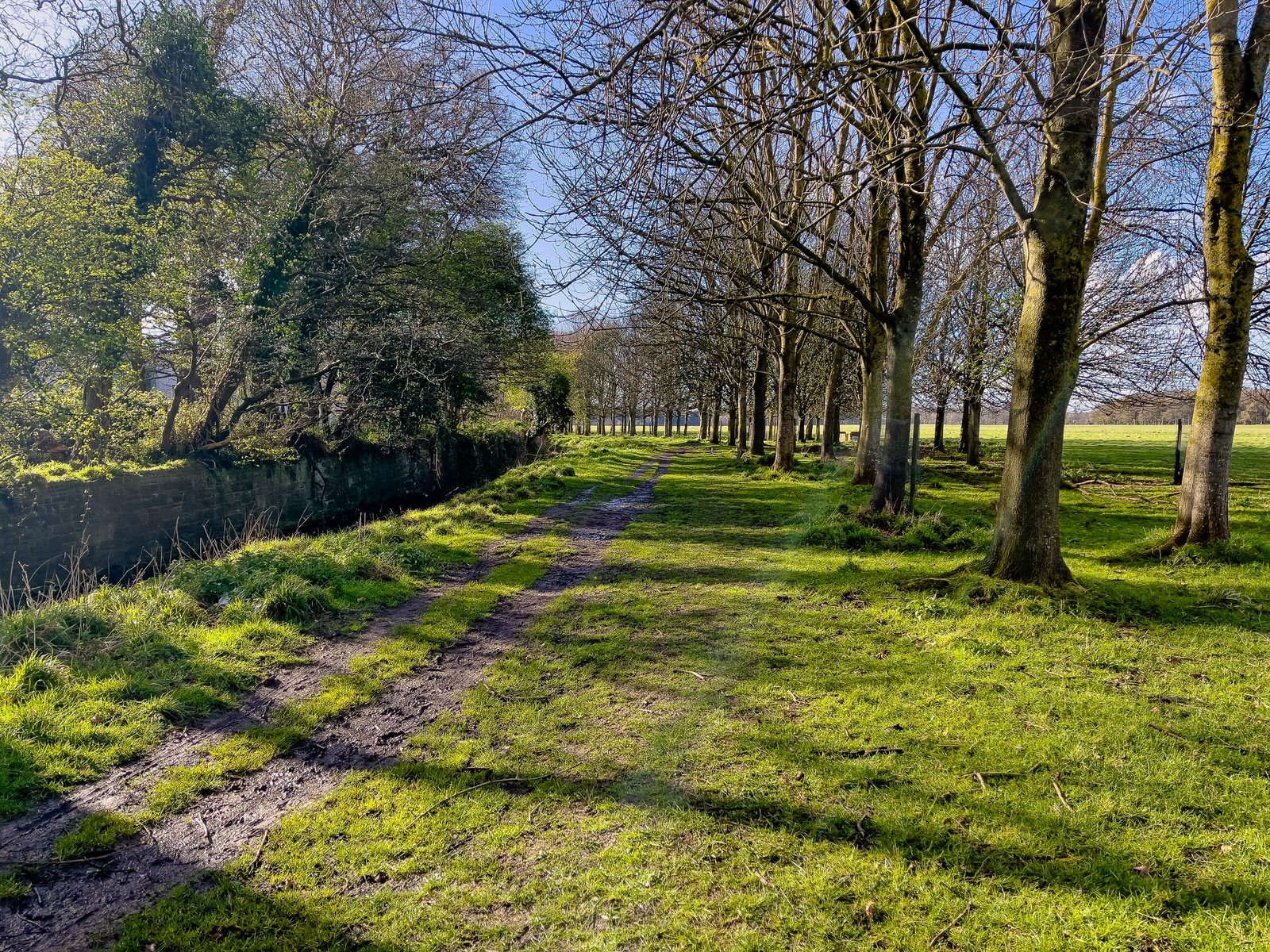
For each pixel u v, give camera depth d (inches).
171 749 169.2
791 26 201.5
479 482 1164.5
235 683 206.7
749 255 523.5
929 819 128.6
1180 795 133.1
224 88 621.3
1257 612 248.2
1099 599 250.5
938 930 102.0
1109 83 231.8
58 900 116.6
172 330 599.5
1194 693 179.9
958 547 370.0
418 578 337.7
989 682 189.5
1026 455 263.3
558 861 123.0
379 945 105.1
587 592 311.0
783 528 462.9
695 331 741.3
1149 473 824.3
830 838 124.8
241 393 802.2
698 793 141.6
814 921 104.9
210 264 594.6
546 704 190.2
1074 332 255.0
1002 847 119.7
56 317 447.2
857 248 557.9
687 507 577.6
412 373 768.3
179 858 127.9
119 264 462.0
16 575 418.3
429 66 210.7
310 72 613.9
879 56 259.3
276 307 639.1
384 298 783.1
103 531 486.0
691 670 209.3
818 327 868.0
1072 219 243.9
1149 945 97.3
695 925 105.5
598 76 177.0
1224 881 109.0
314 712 188.7
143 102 555.5
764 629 244.4
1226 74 309.4
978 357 835.4
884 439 444.8
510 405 1630.2
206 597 286.5
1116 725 162.1
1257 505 535.5
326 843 130.6
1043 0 194.7
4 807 140.1
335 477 804.0
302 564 318.0
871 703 179.5
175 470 561.9
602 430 2647.6
